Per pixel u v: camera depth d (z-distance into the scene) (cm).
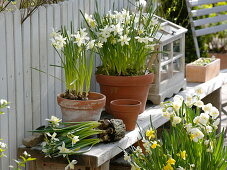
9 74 263
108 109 307
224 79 390
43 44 282
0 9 274
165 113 253
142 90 304
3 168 262
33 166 269
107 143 269
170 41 332
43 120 286
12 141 267
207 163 249
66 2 296
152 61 319
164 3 480
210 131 249
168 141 256
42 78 283
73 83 278
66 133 263
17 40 266
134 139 282
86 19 295
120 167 303
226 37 629
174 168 246
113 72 304
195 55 530
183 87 357
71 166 249
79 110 271
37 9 277
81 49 276
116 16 303
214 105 387
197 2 450
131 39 301
